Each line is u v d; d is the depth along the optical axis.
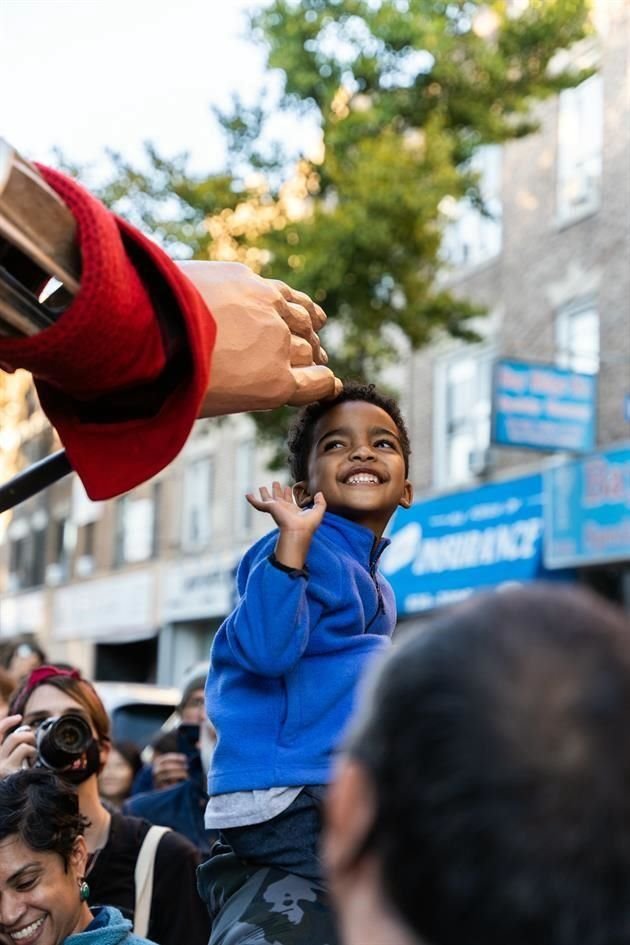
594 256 14.14
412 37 13.12
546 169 15.02
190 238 13.55
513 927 0.85
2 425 20.34
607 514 11.95
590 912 0.85
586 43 14.59
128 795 6.23
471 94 13.72
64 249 1.35
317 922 2.11
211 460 22.39
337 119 13.33
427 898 0.88
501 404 12.02
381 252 13.24
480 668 0.89
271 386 1.69
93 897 3.61
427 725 0.89
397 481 2.52
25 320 1.38
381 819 0.92
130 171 13.77
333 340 14.92
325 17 13.28
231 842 2.31
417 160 13.20
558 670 0.88
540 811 0.85
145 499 24.61
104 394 1.52
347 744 0.99
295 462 2.64
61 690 3.95
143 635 23.94
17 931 2.84
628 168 13.79
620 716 0.87
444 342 16.27
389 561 15.21
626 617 0.95
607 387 13.48
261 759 2.25
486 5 13.67
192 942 3.64
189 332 1.43
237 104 13.77
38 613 29.20
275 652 2.19
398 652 0.95
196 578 22.12
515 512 13.30
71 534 28.00
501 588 1.00
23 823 2.84
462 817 0.86
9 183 1.28
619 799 0.85
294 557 2.22
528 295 15.10
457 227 16.44
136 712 10.02
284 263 13.41
